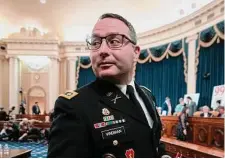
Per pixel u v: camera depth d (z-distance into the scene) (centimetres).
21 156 440
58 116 79
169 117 824
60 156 73
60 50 1391
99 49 88
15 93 1335
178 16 1044
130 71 96
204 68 852
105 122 81
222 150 550
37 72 1427
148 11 1141
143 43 1156
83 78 1351
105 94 88
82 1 1179
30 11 1262
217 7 782
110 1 1173
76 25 1330
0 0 1206
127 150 80
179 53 988
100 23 89
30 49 1344
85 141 77
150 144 88
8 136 1004
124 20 93
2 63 1367
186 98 824
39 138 1003
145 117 91
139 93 106
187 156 589
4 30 1345
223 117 569
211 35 814
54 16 1291
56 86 1356
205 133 632
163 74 1068
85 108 81
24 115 1228
